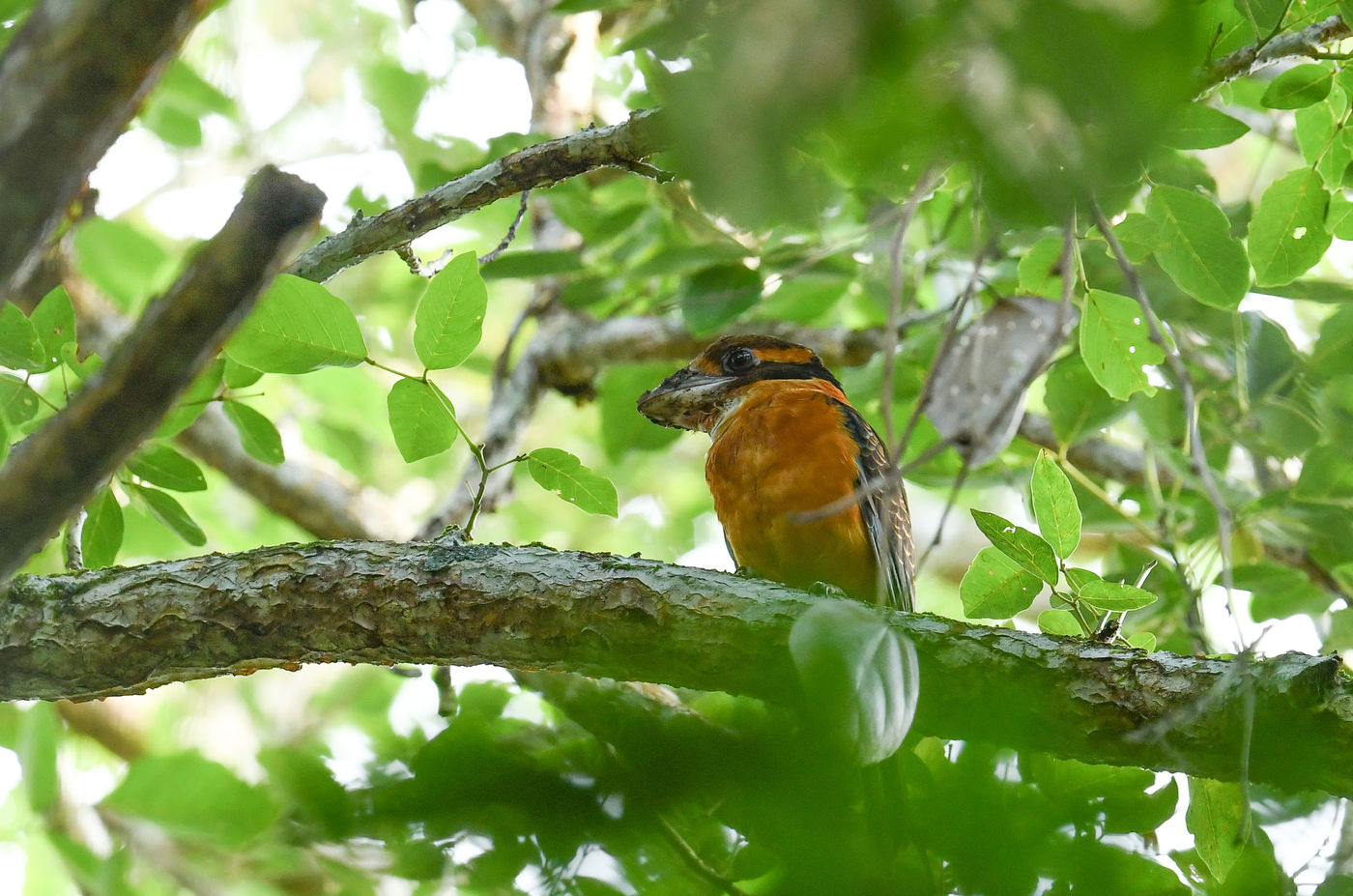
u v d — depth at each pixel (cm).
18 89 389
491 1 1609
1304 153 764
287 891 874
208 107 1313
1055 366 1064
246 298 420
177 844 884
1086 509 1046
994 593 756
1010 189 361
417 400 743
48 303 764
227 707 1502
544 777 538
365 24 1708
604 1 926
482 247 1473
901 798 532
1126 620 1067
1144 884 574
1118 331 779
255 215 407
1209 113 696
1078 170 337
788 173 317
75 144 400
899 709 523
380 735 630
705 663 685
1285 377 988
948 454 1219
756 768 521
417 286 1490
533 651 705
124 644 707
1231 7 685
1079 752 647
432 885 643
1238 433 1090
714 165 314
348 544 730
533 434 1858
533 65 1511
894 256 561
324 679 1521
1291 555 1163
